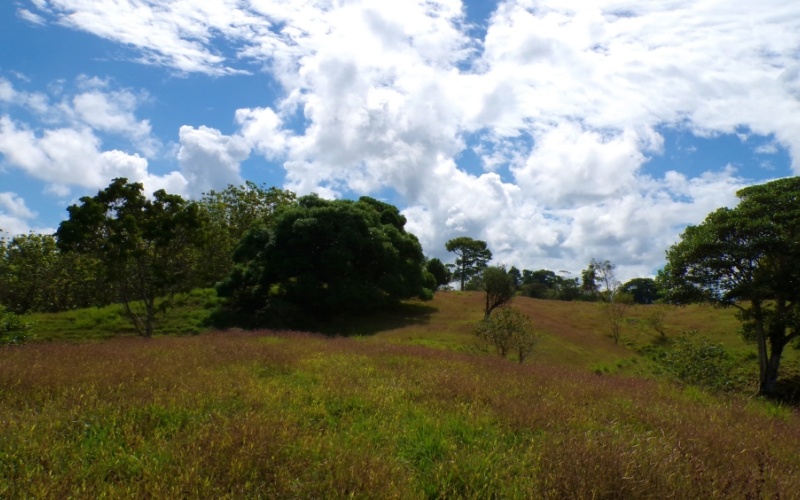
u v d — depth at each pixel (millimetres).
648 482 4805
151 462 5238
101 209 23688
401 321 35062
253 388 8312
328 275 34906
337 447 5688
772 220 23703
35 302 38844
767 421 9188
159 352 13320
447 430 6711
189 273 26719
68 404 7039
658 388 12227
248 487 4789
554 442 5922
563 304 53250
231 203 50062
